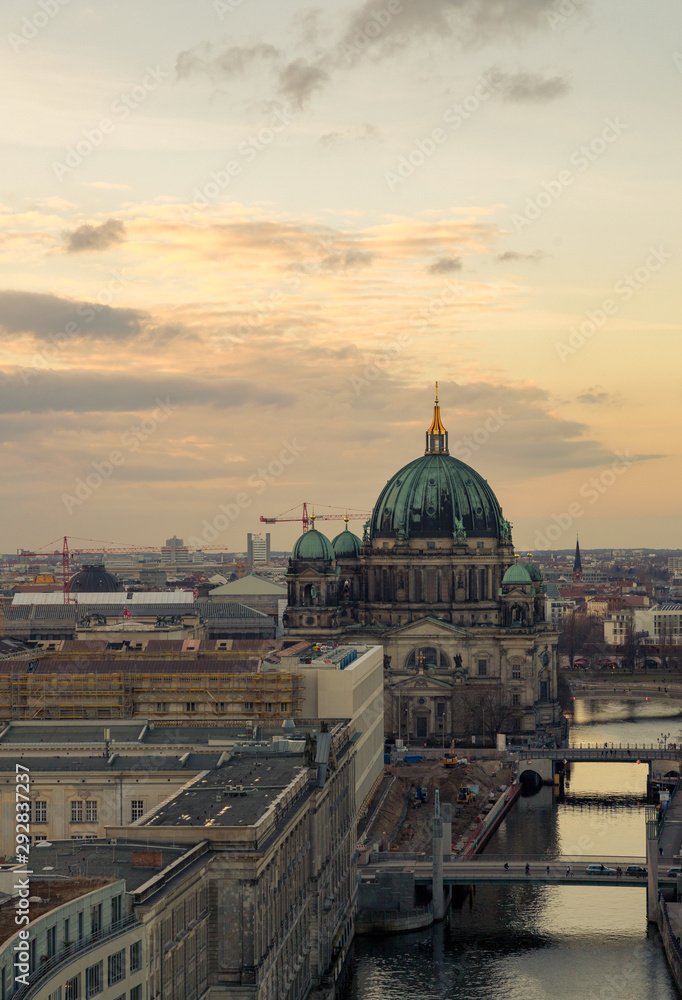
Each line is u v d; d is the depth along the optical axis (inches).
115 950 4606.3
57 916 4394.7
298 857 6628.9
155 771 7544.3
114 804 7544.3
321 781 7185.0
